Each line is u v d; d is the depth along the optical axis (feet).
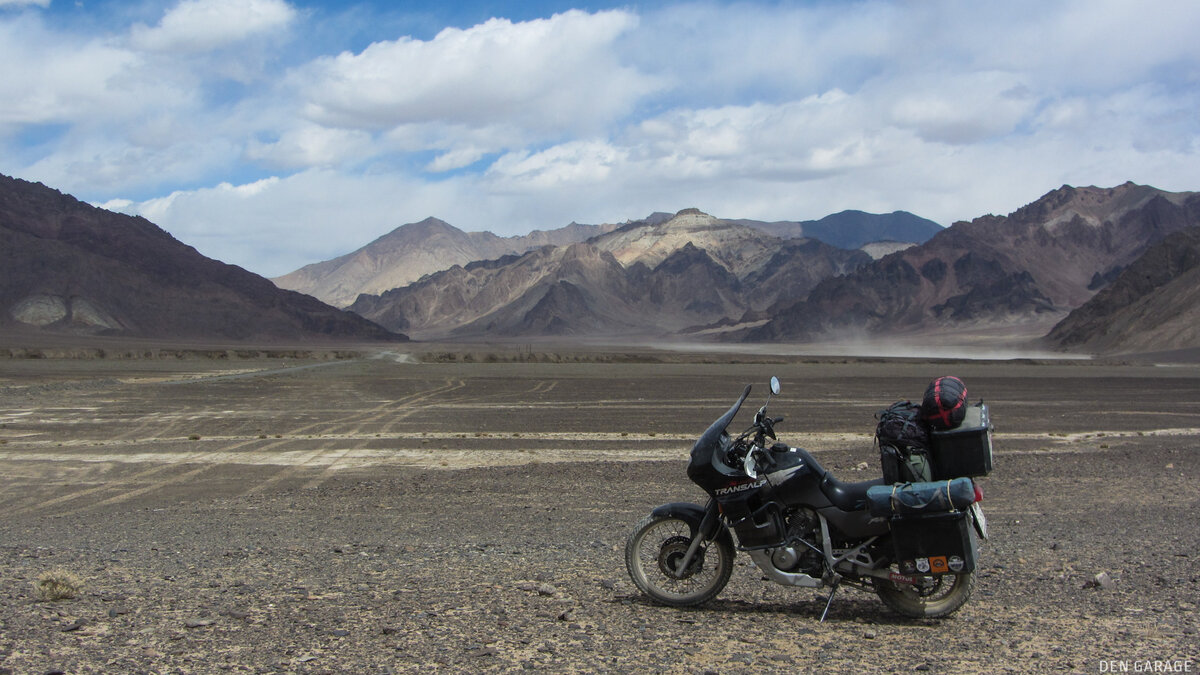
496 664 21.27
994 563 33.94
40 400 143.64
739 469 26.71
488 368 325.21
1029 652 22.75
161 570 32.22
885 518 25.64
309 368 306.14
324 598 27.43
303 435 94.53
